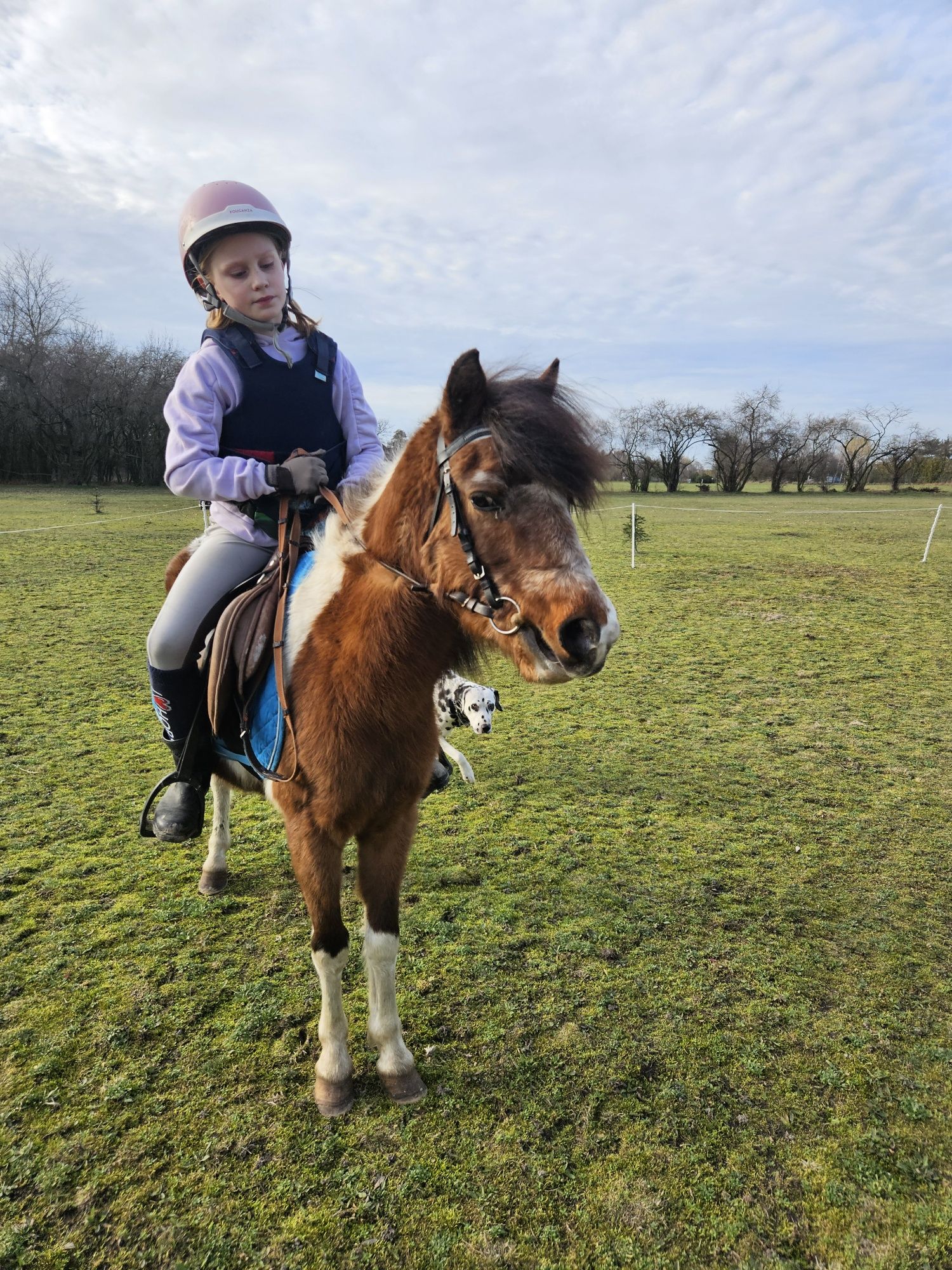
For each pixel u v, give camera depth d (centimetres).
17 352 3747
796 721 580
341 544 211
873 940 305
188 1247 181
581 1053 243
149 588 1090
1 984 272
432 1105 222
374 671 192
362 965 287
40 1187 195
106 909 322
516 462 161
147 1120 216
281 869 359
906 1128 216
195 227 223
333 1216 189
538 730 566
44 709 584
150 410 3869
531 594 161
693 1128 215
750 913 324
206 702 239
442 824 407
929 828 404
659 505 3272
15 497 2975
